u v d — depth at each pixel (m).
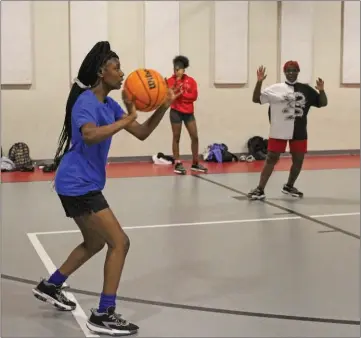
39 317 4.22
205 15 12.64
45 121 12.00
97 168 3.90
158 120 4.05
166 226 7.01
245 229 6.87
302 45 13.24
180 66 10.64
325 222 7.21
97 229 3.91
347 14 13.45
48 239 6.42
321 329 3.99
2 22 11.57
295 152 8.56
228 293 4.72
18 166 11.42
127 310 4.34
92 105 3.79
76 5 11.90
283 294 4.70
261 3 12.96
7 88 11.74
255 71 13.09
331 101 13.66
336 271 5.31
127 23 12.20
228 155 12.67
